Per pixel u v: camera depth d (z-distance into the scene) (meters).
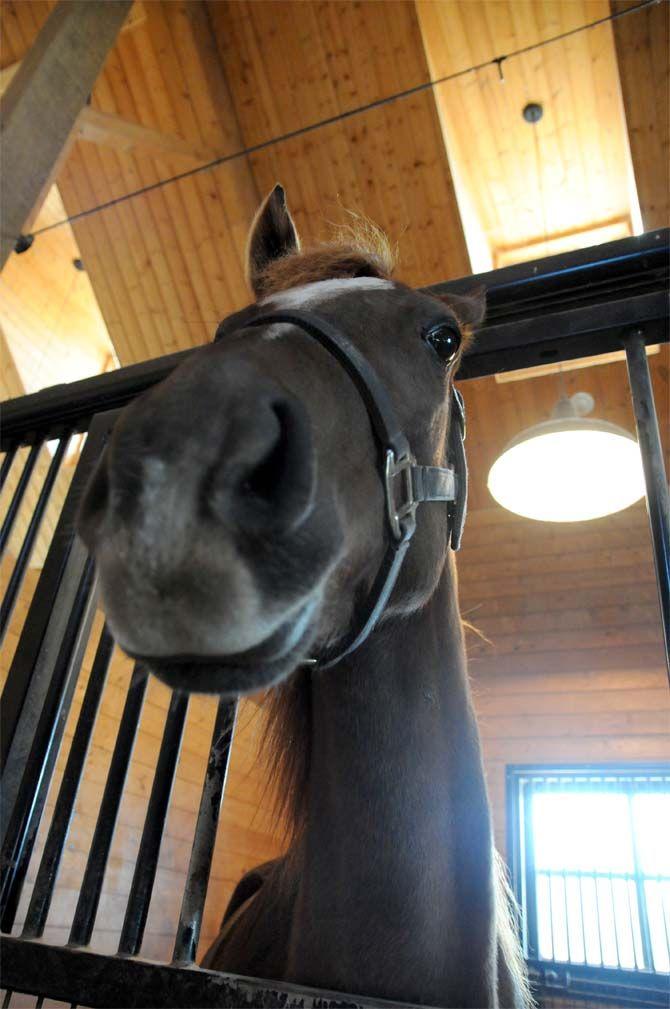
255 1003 0.80
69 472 4.95
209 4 4.62
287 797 1.11
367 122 4.56
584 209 4.63
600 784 5.30
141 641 0.57
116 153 5.01
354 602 0.85
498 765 5.55
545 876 5.15
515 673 5.64
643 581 5.24
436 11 4.18
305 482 0.60
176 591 0.55
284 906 1.11
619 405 4.93
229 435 0.57
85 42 3.20
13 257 5.86
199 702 4.80
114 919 4.11
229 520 0.56
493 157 4.56
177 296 5.35
